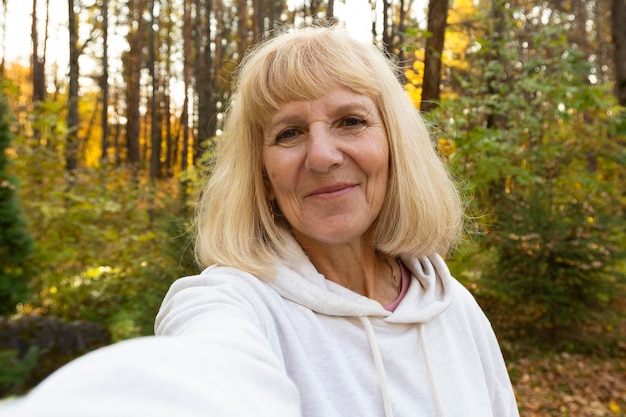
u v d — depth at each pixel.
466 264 6.29
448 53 9.72
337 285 1.12
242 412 0.34
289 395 0.44
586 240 6.08
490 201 6.49
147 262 6.02
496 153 5.93
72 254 7.61
